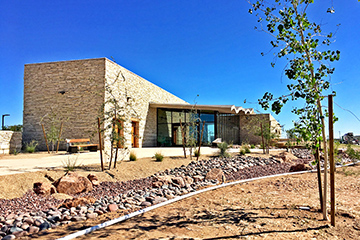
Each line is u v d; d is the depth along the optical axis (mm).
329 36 3852
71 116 15078
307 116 3781
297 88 3701
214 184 6902
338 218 3867
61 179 5836
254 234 3285
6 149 12453
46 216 4035
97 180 6645
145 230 3477
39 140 15516
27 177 5770
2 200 4633
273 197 5215
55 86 15648
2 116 18938
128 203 4863
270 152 15578
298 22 3766
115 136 8078
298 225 3590
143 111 19516
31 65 16250
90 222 3838
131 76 17688
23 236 3262
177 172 8211
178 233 3363
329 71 3818
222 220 3859
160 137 21766
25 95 16125
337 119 3617
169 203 4918
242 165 10328
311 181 6691
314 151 3918
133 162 9203
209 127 21141
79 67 15266
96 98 14672
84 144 13484
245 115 24125
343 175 7688
